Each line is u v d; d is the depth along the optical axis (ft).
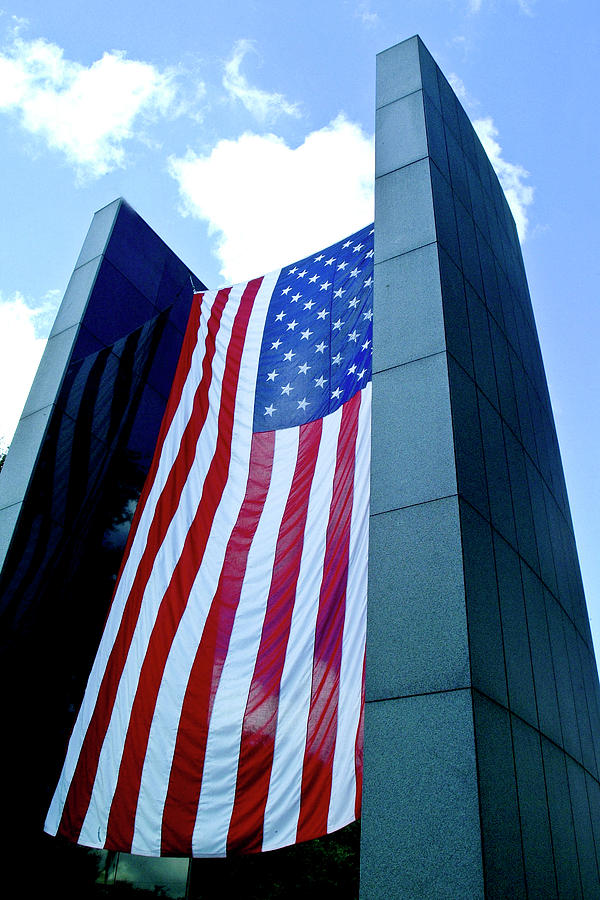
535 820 25.30
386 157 41.93
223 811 32.45
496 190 55.52
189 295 66.13
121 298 57.82
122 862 43.86
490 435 34.73
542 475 43.62
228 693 35.68
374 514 29.30
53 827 37.27
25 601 43.24
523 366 46.47
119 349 56.13
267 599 37.73
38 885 39.52
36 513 45.42
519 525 35.19
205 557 41.96
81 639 46.62
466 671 23.85
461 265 38.86
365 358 43.27
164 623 40.81
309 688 33.22
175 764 34.99
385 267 36.73
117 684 40.37
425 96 43.91
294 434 44.11
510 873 21.74
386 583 27.35
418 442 30.07
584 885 28.37
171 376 60.90
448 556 26.53
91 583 48.39
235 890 51.96
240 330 53.21
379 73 47.80
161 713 37.19
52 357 52.85
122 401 55.06
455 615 25.17
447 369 31.37
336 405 43.24
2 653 40.93
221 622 38.42
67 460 48.83
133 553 46.44
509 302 47.60
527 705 28.43
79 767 38.55
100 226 61.21
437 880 20.85
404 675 24.99
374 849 22.41
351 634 33.14
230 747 33.94
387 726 24.34
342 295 49.65
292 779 31.30
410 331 33.60
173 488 47.62
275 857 54.19
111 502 51.70
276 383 48.08
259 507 41.98
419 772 22.89
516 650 29.12
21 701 41.37
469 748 22.41
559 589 40.04
